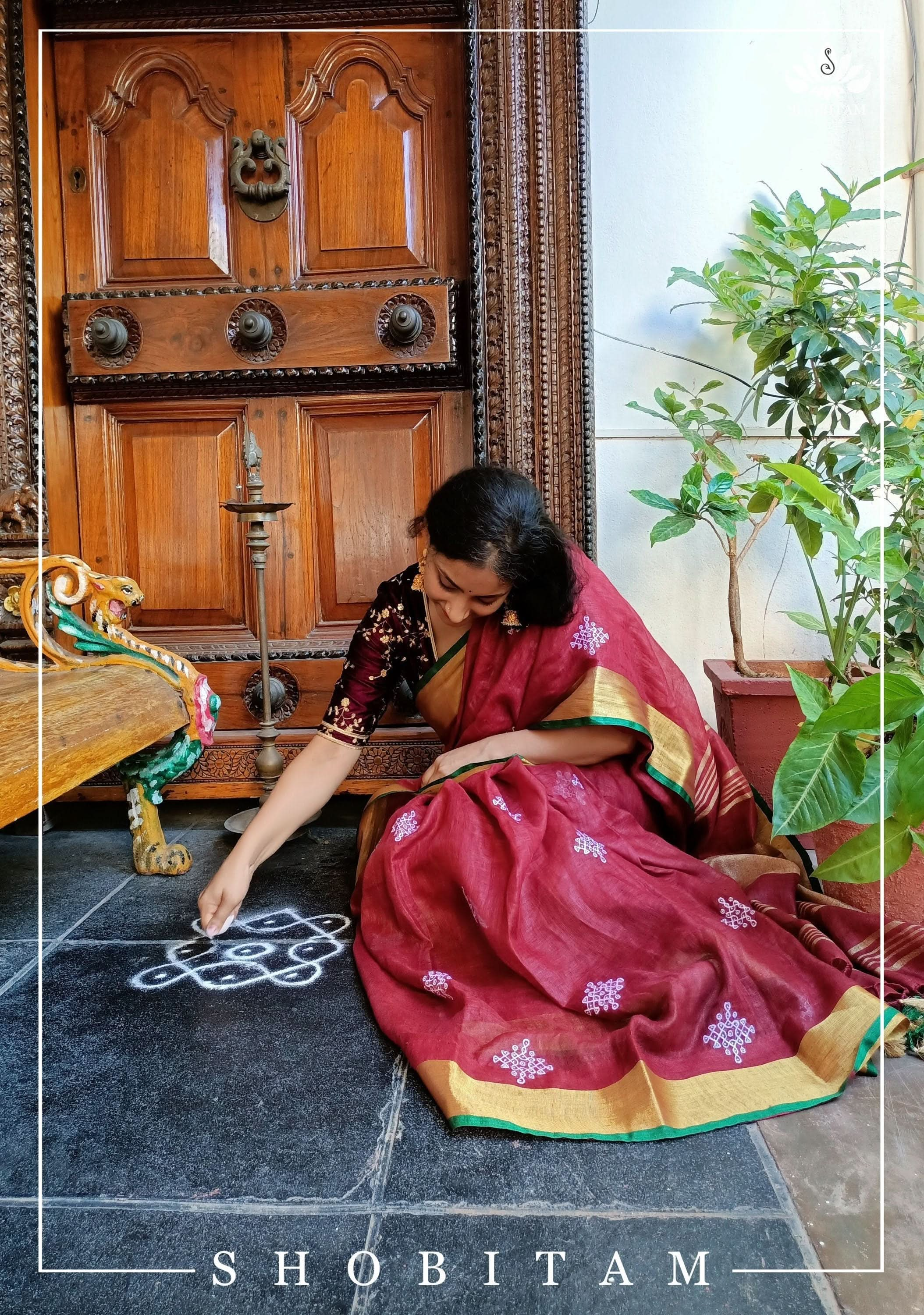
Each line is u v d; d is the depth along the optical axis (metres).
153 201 2.11
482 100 1.93
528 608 1.37
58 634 1.97
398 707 2.09
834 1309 0.71
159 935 1.45
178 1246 0.79
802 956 1.14
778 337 1.76
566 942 1.15
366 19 2.04
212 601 2.16
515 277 1.95
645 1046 1.01
